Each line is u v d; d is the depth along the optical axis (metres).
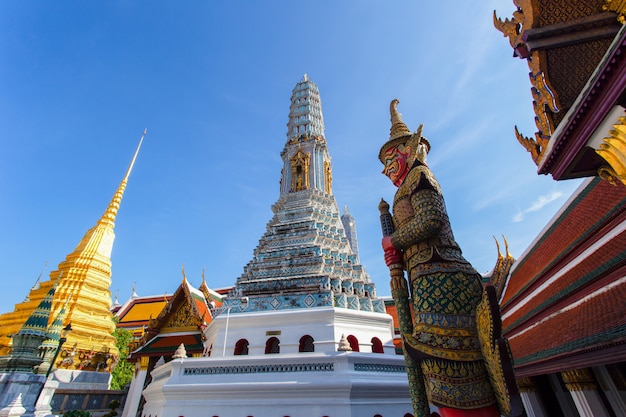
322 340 16.27
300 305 17.88
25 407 16.17
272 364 13.91
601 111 5.36
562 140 6.28
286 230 23.92
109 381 29.77
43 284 34.09
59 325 23.72
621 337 7.17
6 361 16.83
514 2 7.07
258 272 20.97
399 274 5.58
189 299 23.17
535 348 11.62
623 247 9.73
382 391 12.97
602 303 9.54
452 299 4.58
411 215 5.46
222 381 13.91
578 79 6.50
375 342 17.69
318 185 28.08
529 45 6.67
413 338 4.70
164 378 15.92
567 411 14.34
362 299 19.41
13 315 32.12
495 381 3.89
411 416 13.22
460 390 4.10
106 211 41.22
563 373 12.19
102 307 33.88
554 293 12.78
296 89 36.47
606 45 6.41
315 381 12.75
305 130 32.22
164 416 13.72
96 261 35.91
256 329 17.38
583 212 13.25
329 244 23.31
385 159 6.84
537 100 6.93
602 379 11.09
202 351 20.69
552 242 15.04
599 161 6.50
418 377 5.03
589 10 6.46
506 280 20.23
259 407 12.88
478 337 4.27
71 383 26.56
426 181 5.30
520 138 7.85
